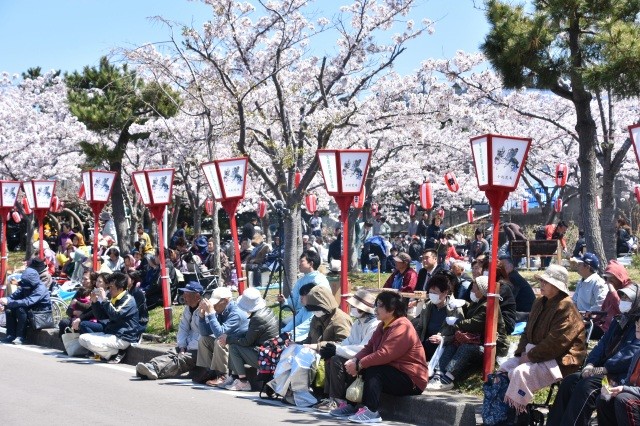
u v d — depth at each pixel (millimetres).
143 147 29375
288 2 18906
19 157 31297
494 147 9594
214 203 17031
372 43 19797
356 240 27344
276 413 9352
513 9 13805
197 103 19438
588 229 14641
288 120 19094
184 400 10023
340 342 10273
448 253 18391
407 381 9102
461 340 9852
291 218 17547
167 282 14484
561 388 7777
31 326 15844
